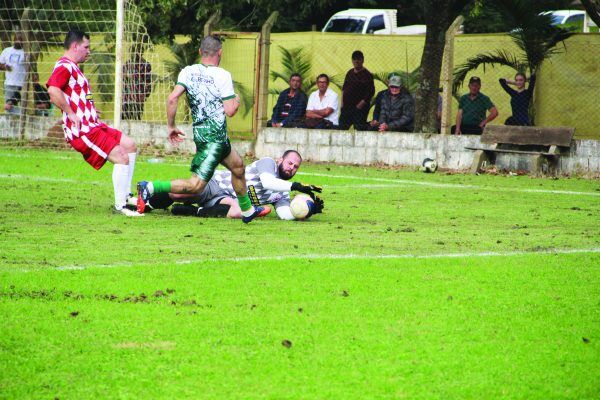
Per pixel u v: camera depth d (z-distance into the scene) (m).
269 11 76.00
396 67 65.12
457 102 60.06
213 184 28.69
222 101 26.02
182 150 56.97
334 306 16.33
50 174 41.38
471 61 54.69
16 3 66.00
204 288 17.47
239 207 28.30
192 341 14.09
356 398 11.85
